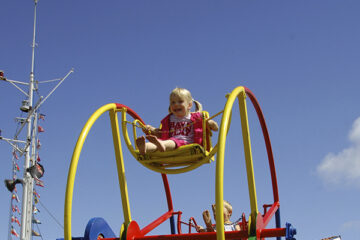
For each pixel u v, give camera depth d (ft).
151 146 18.88
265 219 20.92
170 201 27.07
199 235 19.07
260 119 24.18
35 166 68.49
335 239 21.77
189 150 18.69
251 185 18.95
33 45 75.92
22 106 71.61
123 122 20.59
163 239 19.39
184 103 20.58
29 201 68.90
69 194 16.15
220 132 15.48
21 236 66.95
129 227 19.69
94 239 18.94
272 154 25.76
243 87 18.80
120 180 20.45
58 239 19.26
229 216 23.81
